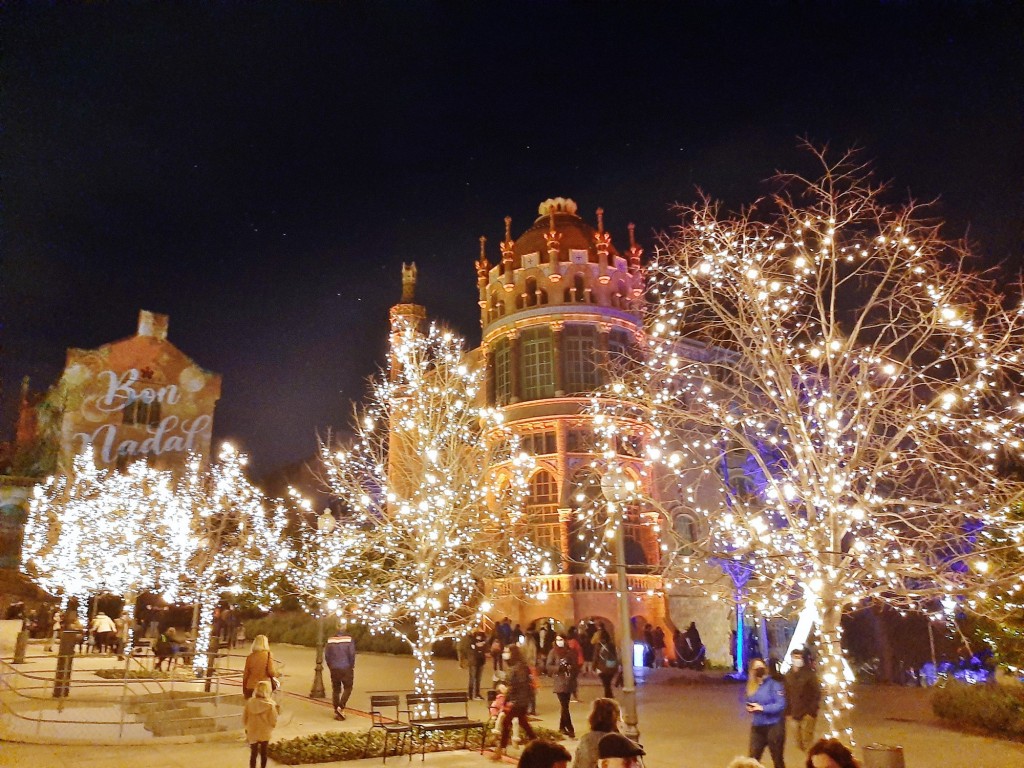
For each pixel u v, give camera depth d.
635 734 11.54
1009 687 16.97
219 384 47.91
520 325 38.22
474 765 13.34
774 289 13.66
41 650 30.25
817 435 14.25
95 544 32.88
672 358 17.12
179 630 38.00
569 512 33.69
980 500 11.83
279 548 29.20
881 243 13.29
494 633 26.88
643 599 33.41
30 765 12.49
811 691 13.17
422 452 19.88
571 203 42.84
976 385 12.22
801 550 12.00
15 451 42.81
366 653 37.06
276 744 14.27
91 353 44.59
